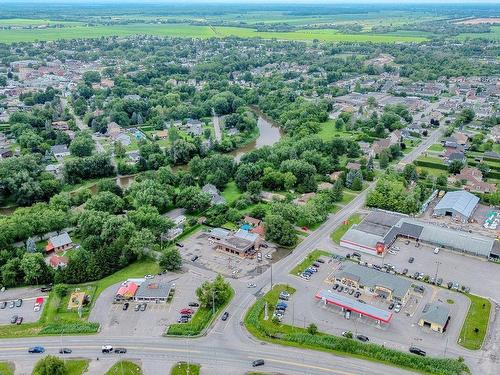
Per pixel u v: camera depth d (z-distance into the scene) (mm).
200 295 193125
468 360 164000
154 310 192000
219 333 178750
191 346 172125
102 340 175250
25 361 165500
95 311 191375
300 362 164500
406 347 170625
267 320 185875
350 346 169375
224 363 164250
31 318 187750
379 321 183250
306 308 192750
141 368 162125
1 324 184250
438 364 160000
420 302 196250
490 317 186250
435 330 179000
